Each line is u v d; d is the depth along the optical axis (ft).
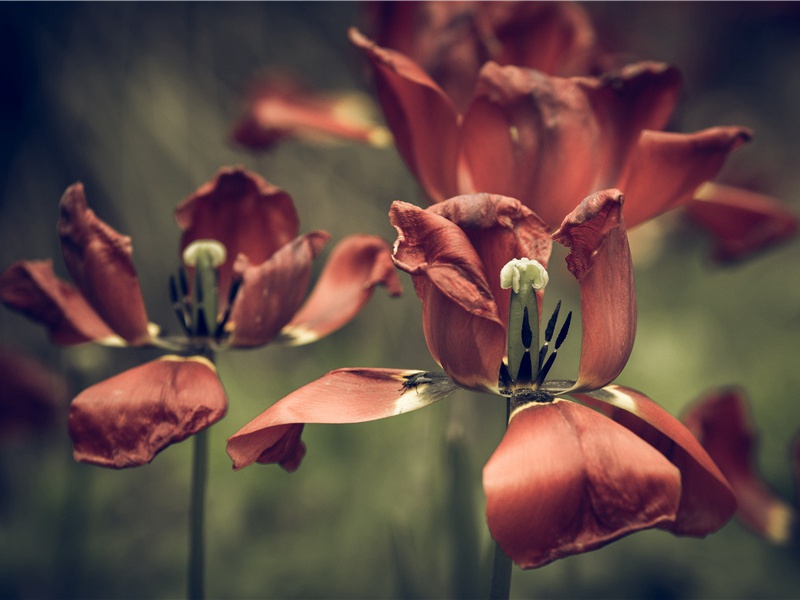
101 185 5.08
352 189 5.24
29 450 4.45
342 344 4.54
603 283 2.71
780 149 7.18
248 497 3.93
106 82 5.13
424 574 3.40
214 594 3.80
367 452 4.05
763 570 3.76
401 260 2.68
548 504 2.60
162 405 2.81
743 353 4.98
